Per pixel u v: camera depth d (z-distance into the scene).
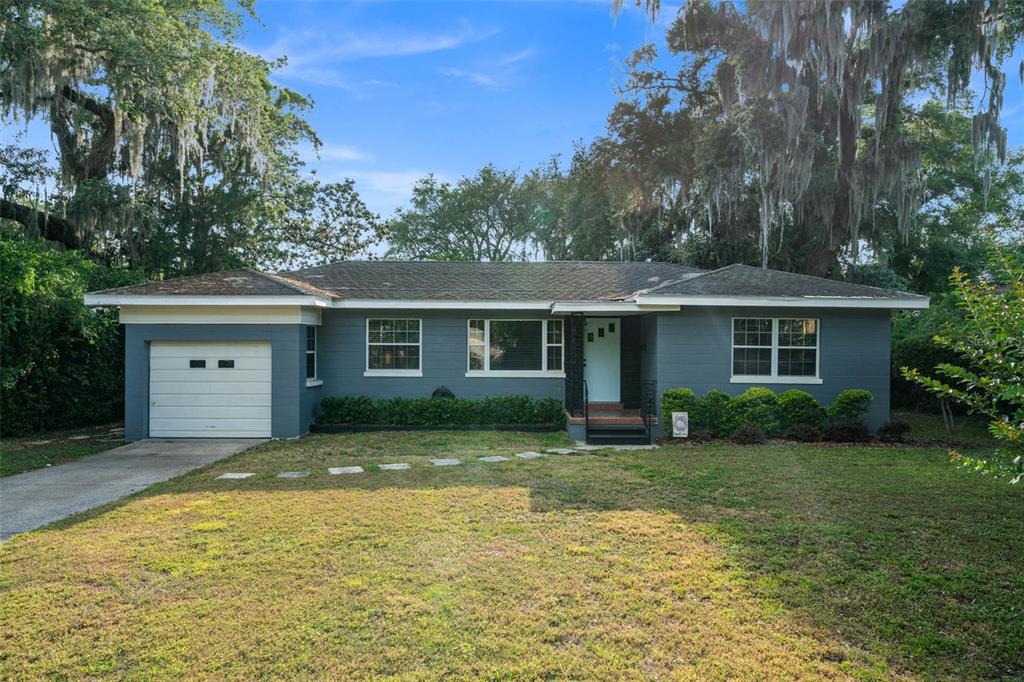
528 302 13.56
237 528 5.96
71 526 6.10
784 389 12.46
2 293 11.70
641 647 3.69
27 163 19.80
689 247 22.19
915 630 3.89
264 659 3.56
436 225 39.34
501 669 3.45
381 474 8.54
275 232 25.48
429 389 14.12
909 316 18.44
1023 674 3.41
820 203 19.61
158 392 12.40
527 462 9.44
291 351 12.38
